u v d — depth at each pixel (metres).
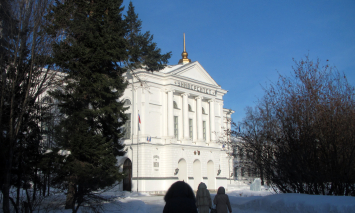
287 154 17.48
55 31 17.62
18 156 16.52
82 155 18.38
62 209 18.98
